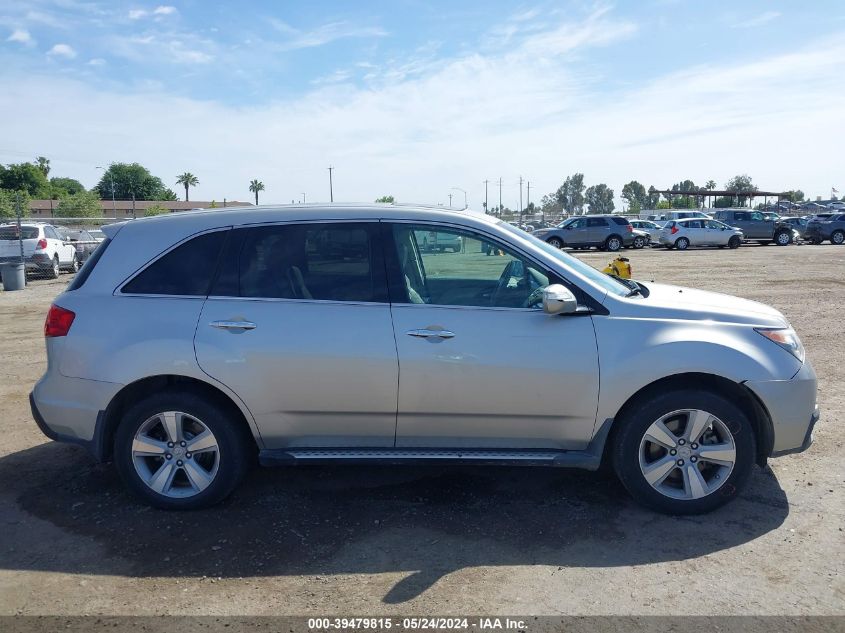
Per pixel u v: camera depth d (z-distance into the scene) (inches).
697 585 128.2
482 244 162.6
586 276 166.6
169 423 160.6
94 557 141.6
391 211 165.3
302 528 153.9
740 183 4670.3
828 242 1497.3
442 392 155.5
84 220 1083.3
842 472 180.7
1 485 179.2
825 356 311.0
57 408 162.6
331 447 162.9
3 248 783.7
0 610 123.0
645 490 157.0
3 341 392.8
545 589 127.6
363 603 123.9
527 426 158.4
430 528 153.3
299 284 161.0
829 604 121.4
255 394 156.7
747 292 558.9
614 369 153.0
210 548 144.9
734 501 164.7
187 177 4896.7
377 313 157.3
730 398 159.6
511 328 155.4
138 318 159.2
